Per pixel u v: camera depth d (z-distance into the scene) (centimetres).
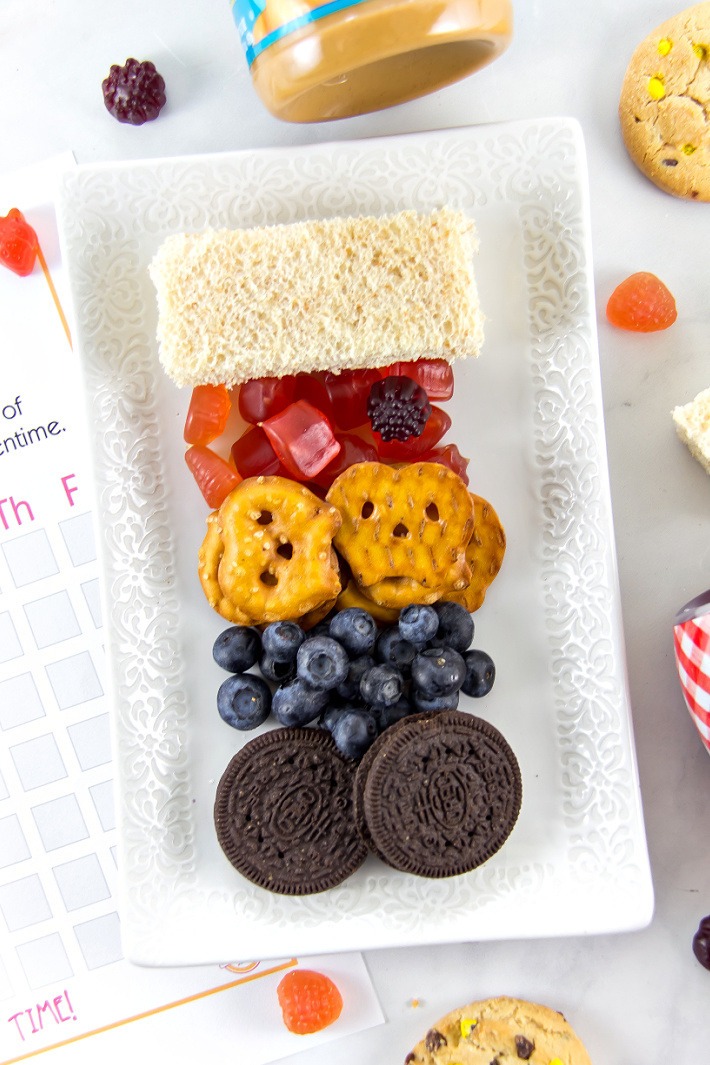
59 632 46
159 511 43
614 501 45
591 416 43
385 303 42
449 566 42
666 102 44
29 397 46
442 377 43
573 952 45
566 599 43
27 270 45
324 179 43
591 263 43
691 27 44
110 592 43
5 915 46
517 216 43
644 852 43
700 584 45
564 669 43
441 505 42
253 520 42
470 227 42
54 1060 45
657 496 45
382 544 42
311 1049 45
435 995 45
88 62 46
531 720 44
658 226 46
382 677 41
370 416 42
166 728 43
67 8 46
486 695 44
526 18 45
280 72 40
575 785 43
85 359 43
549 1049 43
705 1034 45
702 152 44
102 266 43
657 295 45
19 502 46
